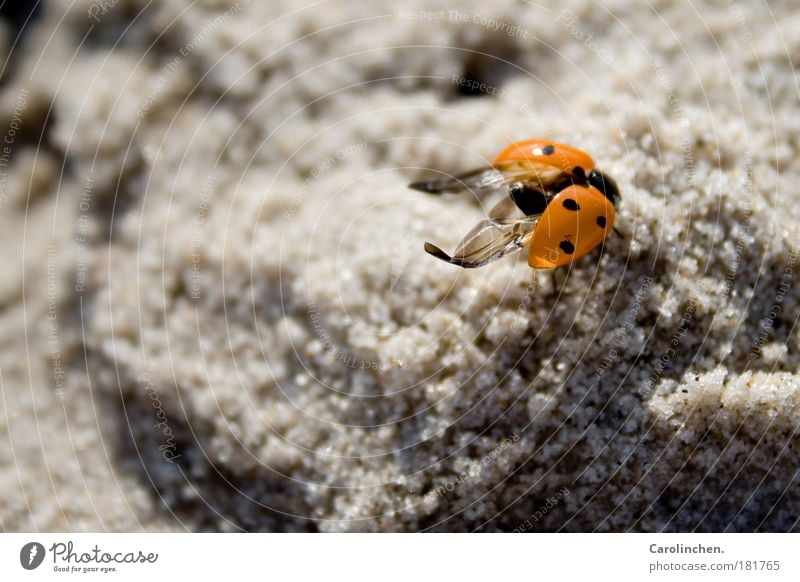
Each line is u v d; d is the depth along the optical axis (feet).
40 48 0.41
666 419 0.37
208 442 0.38
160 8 0.41
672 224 0.38
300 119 0.40
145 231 0.39
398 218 0.38
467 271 0.37
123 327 0.39
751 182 0.38
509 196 0.37
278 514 0.38
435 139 0.39
